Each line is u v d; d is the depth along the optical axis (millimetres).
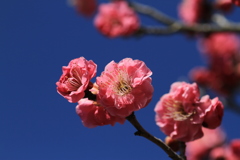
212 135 695
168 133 426
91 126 404
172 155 397
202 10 794
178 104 428
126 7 812
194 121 422
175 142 438
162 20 741
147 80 397
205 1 789
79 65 395
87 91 394
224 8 764
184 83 432
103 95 394
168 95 431
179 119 424
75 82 394
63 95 394
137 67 399
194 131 423
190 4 809
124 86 397
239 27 704
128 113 394
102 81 395
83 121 405
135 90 396
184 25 728
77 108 406
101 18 824
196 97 425
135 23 783
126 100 394
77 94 391
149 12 757
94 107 405
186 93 424
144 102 394
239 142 637
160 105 431
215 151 669
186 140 424
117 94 394
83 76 389
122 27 796
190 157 703
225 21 725
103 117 403
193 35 785
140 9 768
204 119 424
